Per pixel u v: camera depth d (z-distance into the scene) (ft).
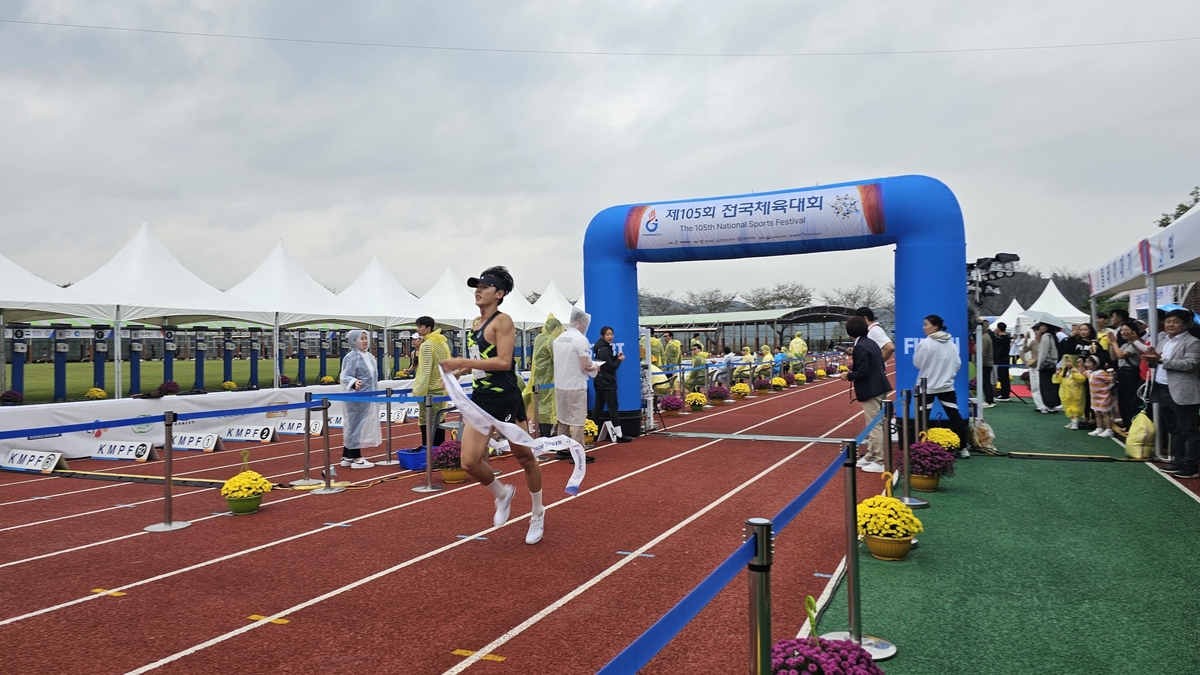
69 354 134.00
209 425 42.52
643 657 5.64
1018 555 17.26
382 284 86.58
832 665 8.55
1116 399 37.27
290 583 16.20
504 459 33.53
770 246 35.35
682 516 21.84
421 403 32.30
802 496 9.26
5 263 51.49
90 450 36.70
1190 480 25.23
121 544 19.76
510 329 19.17
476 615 14.08
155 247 62.39
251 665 12.07
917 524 17.08
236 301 64.69
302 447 40.42
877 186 32.86
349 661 12.15
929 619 13.44
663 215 37.19
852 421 47.34
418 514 22.65
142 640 13.16
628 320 39.06
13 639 13.28
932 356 30.19
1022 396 62.85
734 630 13.10
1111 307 90.48
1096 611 13.66
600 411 38.32
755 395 71.15
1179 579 15.29
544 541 19.24
